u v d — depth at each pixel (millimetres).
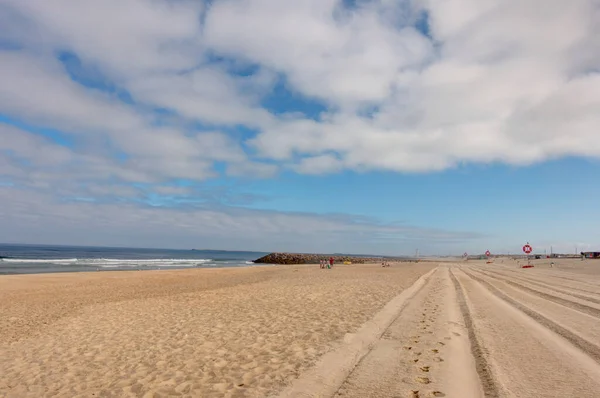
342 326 8695
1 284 21297
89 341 8172
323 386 4898
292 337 7805
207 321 9906
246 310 11555
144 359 6594
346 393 4629
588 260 68188
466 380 4984
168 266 52656
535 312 10180
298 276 27953
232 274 31312
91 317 11188
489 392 4535
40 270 38688
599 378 4953
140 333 8734
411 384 4875
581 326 8273
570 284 19094
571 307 11094
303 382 5070
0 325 10398
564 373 5164
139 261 67125
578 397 4328
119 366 6258
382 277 25750
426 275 28016
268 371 5633
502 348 6477
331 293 15352
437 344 6867
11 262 52906
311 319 9719
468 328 8203
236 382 5219
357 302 12586
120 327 9547
